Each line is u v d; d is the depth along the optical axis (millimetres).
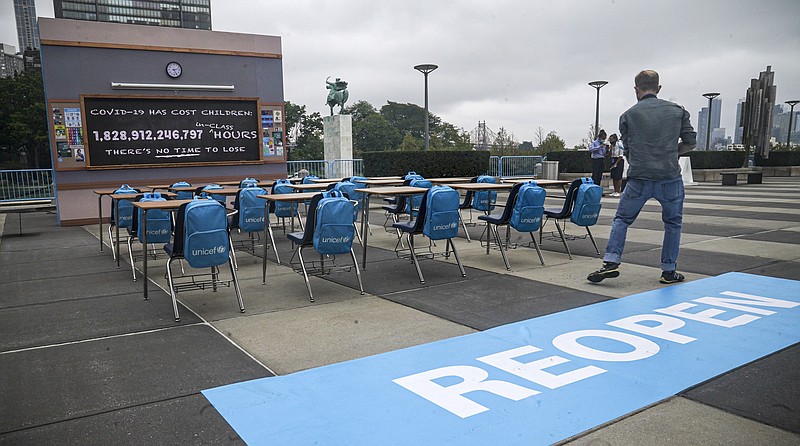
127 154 12281
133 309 5023
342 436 2617
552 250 7828
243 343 4039
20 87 42781
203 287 5473
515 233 9586
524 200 6379
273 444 2561
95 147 11945
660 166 5305
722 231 8977
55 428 2762
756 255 6926
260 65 13680
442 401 2977
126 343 4066
